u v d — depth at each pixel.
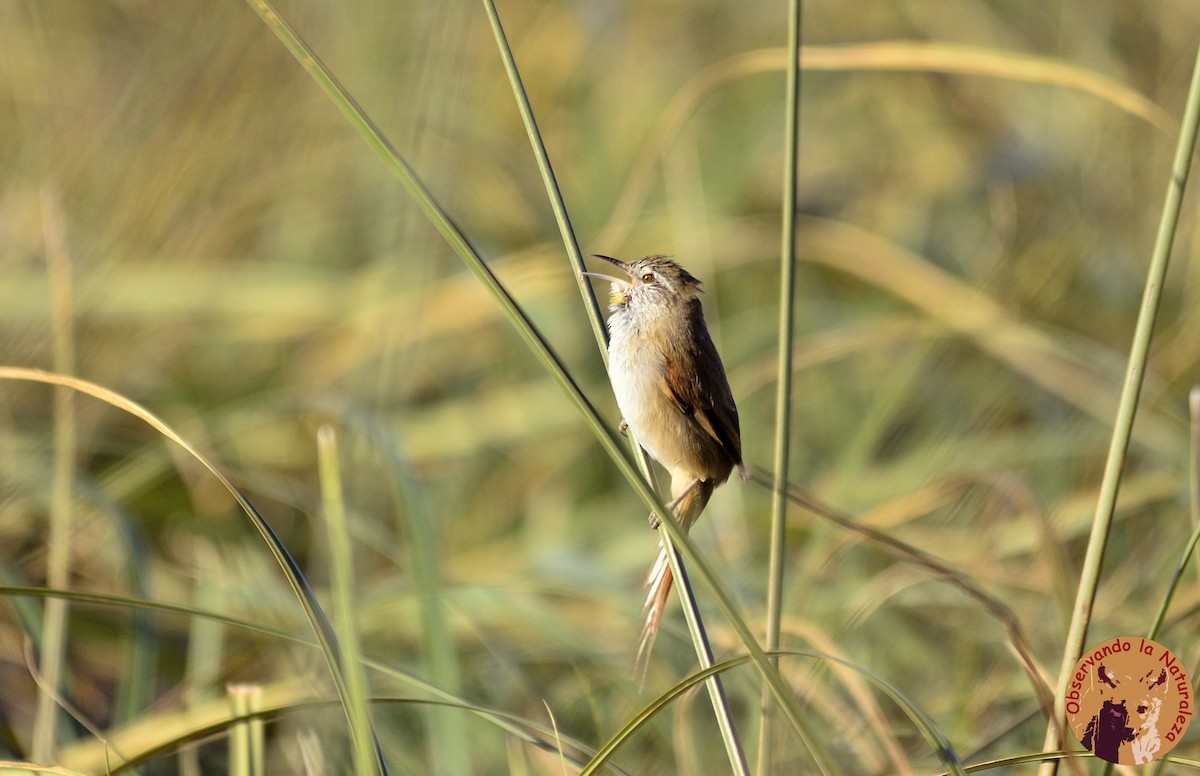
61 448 9.70
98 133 15.41
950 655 11.16
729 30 22.20
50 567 9.98
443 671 8.75
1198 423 8.33
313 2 16.95
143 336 14.35
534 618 9.92
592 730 10.01
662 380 8.84
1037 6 21.98
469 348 16.17
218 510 12.08
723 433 9.01
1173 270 17.58
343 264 17.06
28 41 17.38
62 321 10.04
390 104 16.77
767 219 16.86
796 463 14.34
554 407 14.80
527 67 20.52
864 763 8.86
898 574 10.25
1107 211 18.42
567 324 15.65
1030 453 13.66
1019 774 9.15
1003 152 18.84
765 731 7.04
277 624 10.38
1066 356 13.33
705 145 19.45
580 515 13.72
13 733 9.50
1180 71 20.05
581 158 19.28
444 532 13.62
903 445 14.37
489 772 9.42
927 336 14.37
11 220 14.77
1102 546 6.67
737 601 10.95
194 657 10.34
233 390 14.39
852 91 21.14
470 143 17.42
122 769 6.14
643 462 7.94
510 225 17.27
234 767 7.39
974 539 12.17
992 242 17.78
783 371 7.25
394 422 14.00
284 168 16.58
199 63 15.87
